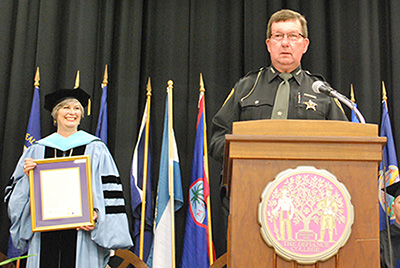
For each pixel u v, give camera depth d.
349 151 1.90
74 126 4.36
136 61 5.52
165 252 4.79
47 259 3.90
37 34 5.49
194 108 5.53
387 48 5.65
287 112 3.28
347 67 5.64
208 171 5.21
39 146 4.25
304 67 5.61
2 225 5.02
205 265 4.80
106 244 3.91
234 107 3.40
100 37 5.59
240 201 1.89
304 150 1.91
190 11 5.75
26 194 4.01
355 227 1.86
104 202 4.05
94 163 4.15
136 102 5.43
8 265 3.30
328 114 3.34
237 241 1.87
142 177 5.15
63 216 3.81
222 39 5.75
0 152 5.24
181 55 5.69
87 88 5.41
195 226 4.88
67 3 5.62
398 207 4.45
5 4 5.50
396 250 4.62
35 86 5.22
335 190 1.87
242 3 5.79
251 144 1.92
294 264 1.84
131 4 5.65
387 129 5.18
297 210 1.86
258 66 5.55
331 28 5.68
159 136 5.48
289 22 3.46
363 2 5.66
